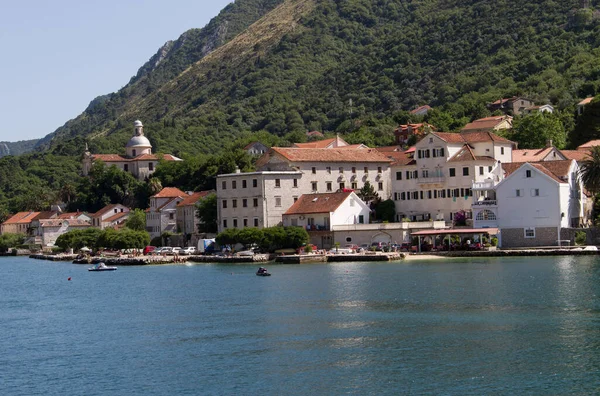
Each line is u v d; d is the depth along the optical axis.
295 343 78.44
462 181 171.75
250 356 74.06
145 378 68.38
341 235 172.00
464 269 130.00
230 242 173.50
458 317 87.44
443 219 174.50
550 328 79.81
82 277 161.00
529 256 145.25
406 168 181.12
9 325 97.69
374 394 61.81
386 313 91.94
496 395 60.56
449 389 62.25
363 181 196.38
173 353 76.69
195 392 63.91
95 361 75.06
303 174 186.50
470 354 71.44
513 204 156.38
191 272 155.62
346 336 80.44
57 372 71.56
